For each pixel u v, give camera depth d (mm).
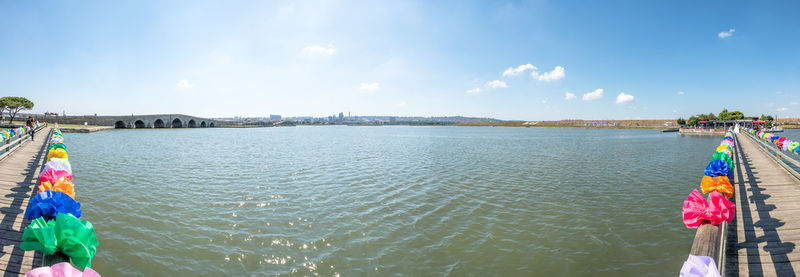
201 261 10695
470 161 36344
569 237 12969
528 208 16859
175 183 22594
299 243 12203
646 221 14750
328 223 14414
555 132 152000
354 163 34438
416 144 66500
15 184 16500
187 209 16234
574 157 40406
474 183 23203
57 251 4660
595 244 12289
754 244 9086
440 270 10359
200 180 23906
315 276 9859
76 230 4676
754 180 16766
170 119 150625
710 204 7074
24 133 38438
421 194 19781
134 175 25375
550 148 54906
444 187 21797
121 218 14633
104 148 47500
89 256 4660
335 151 49312
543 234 13297
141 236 12625
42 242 4527
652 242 12422
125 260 10664
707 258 3725
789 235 9523
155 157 37938
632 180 24406
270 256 11117
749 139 41281
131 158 36281
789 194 13805
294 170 29172
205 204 17203
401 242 12430
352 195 19484
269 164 33250
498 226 14195
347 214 15711
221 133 118750
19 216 11844
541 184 22859
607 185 22531
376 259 11016
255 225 14062
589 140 80688
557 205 17391
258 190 20703
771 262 8102
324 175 26531
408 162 35312
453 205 17391
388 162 35344
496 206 17219
